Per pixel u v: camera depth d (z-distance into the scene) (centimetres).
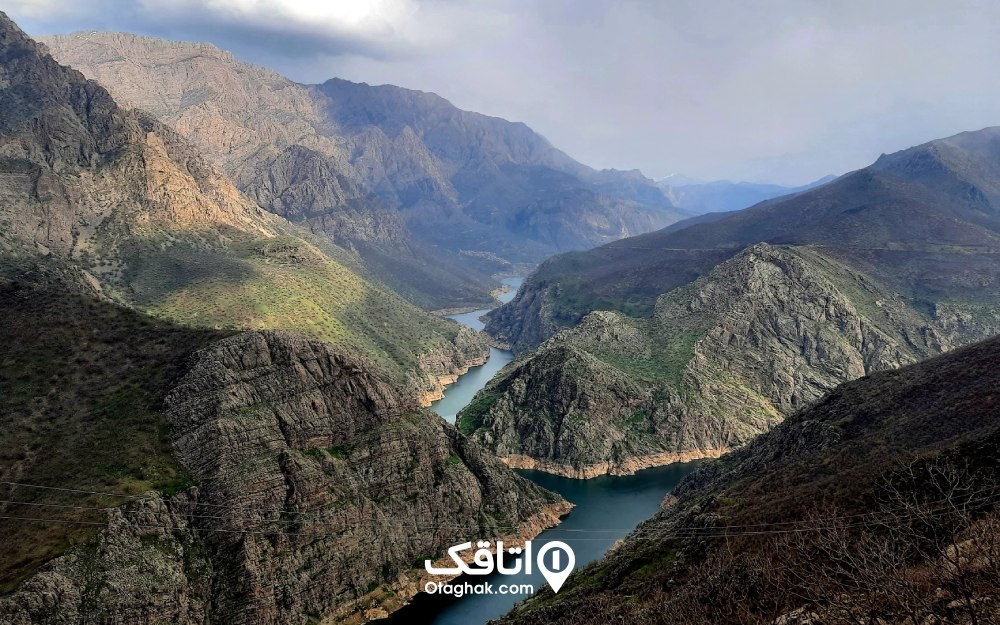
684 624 5969
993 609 3198
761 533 8081
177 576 9150
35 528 8669
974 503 6281
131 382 11069
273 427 11212
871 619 3591
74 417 10256
